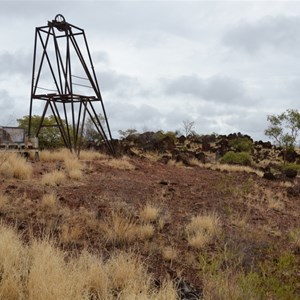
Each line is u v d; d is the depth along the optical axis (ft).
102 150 67.97
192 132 143.84
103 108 59.06
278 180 57.77
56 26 54.60
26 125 68.08
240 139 103.71
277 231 26.58
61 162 43.86
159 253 19.40
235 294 13.76
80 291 12.90
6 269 13.41
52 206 23.49
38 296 12.09
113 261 16.03
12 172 31.01
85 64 56.49
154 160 65.00
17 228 18.93
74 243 18.67
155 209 25.64
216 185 41.24
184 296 14.56
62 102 56.34
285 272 17.29
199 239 21.08
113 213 23.04
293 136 79.05
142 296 12.64
